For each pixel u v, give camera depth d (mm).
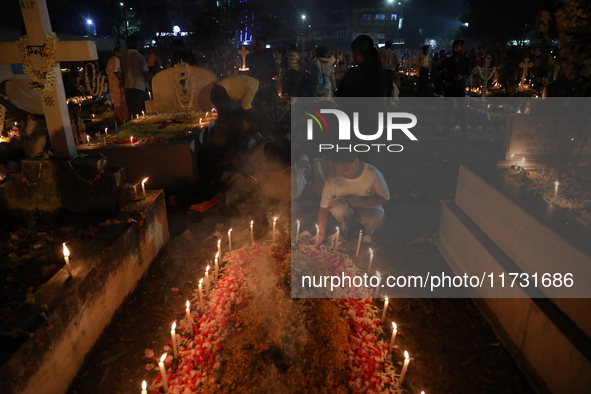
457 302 3686
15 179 4398
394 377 2867
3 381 2164
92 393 2785
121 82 9312
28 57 4098
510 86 12086
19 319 2490
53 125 4348
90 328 3043
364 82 6215
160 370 2736
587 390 2354
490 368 2990
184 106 9641
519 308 3018
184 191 6008
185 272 4137
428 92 16719
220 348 2914
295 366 2658
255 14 28047
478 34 33094
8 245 3912
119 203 4367
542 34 3994
